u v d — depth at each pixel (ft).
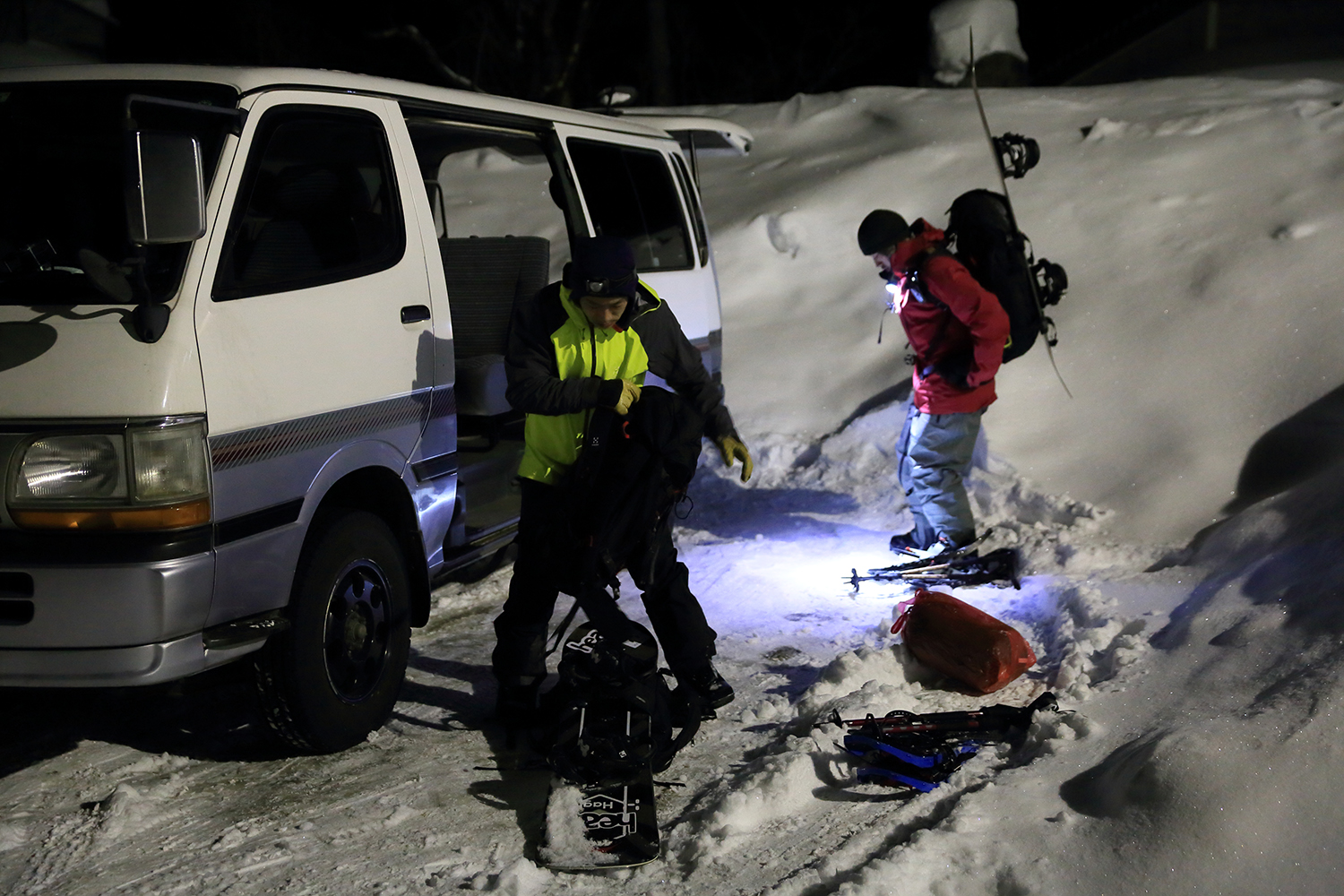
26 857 9.98
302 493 11.15
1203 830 8.74
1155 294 23.26
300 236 11.73
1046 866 8.89
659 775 11.23
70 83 11.85
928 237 16.01
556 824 9.98
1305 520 14.10
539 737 12.02
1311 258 22.76
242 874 9.63
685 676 12.29
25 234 11.17
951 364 16.05
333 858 9.87
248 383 10.56
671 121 20.88
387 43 62.59
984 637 12.78
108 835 10.25
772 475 22.35
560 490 11.76
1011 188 28.63
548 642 15.16
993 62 43.96
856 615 15.81
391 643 12.51
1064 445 20.27
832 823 10.14
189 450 9.90
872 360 24.99
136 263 9.77
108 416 9.71
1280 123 28.71
